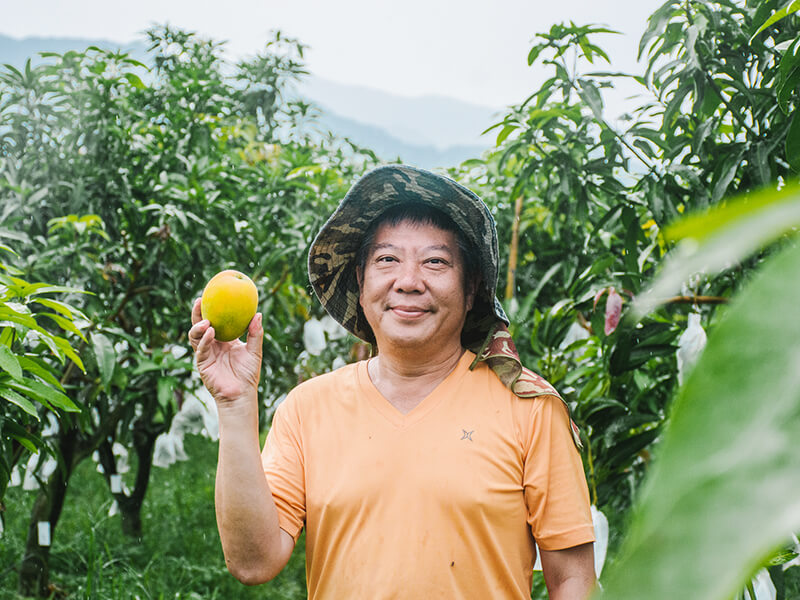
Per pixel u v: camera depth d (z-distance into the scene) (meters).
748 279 1.95
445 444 1.45
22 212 3.33
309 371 4.09
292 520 1.52
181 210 3.52
